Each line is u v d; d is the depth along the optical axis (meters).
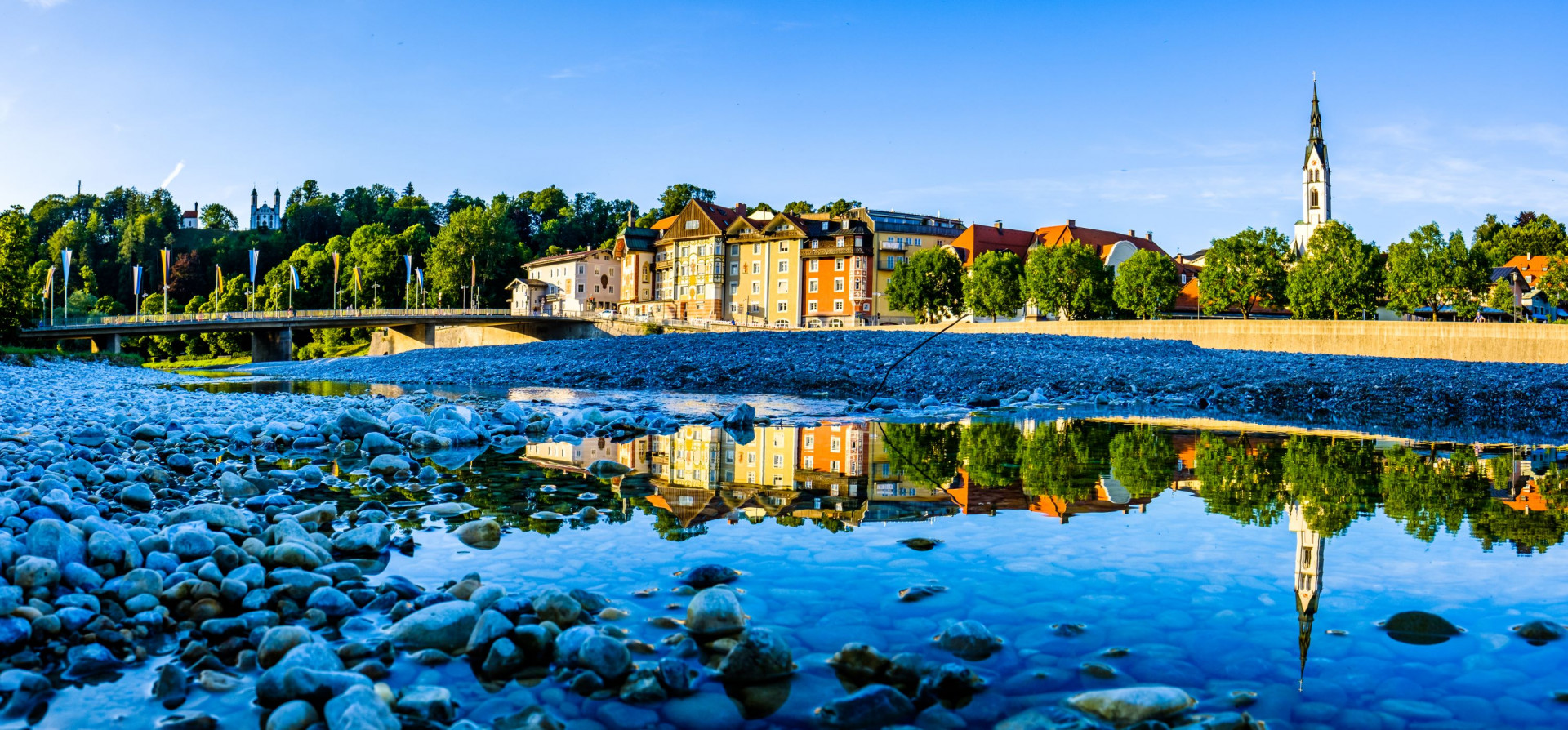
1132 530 7.25
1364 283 61.28
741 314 104.31
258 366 56.72
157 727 3.67
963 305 85.81
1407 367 31.55
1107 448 13.38
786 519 7.79
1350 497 8.91
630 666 4.26
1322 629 4.82
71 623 4.63
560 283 125.12
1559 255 70.00
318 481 9.63
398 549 6.59
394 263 135.75
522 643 4.45
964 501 8.70
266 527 7.17
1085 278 73.06
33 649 4.43
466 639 4.61
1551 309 78.12
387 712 3.60
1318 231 63.16
